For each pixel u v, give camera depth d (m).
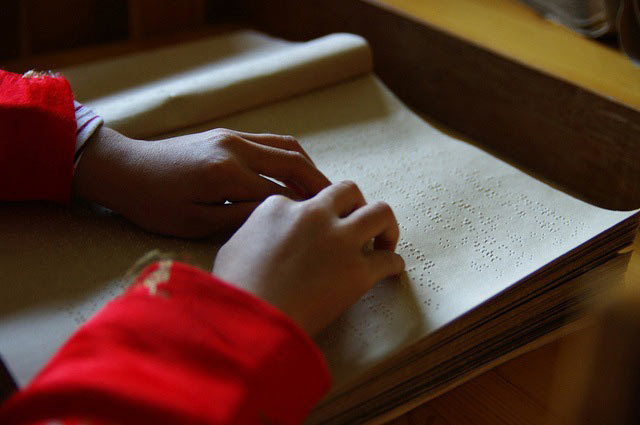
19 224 0.45
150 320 0.32
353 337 0.39
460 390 0.42
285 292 0.36
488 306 0.42
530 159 0.60
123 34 0.90
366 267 0.39
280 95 0.59
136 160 0.45
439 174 0.52
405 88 0.69
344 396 0.37
